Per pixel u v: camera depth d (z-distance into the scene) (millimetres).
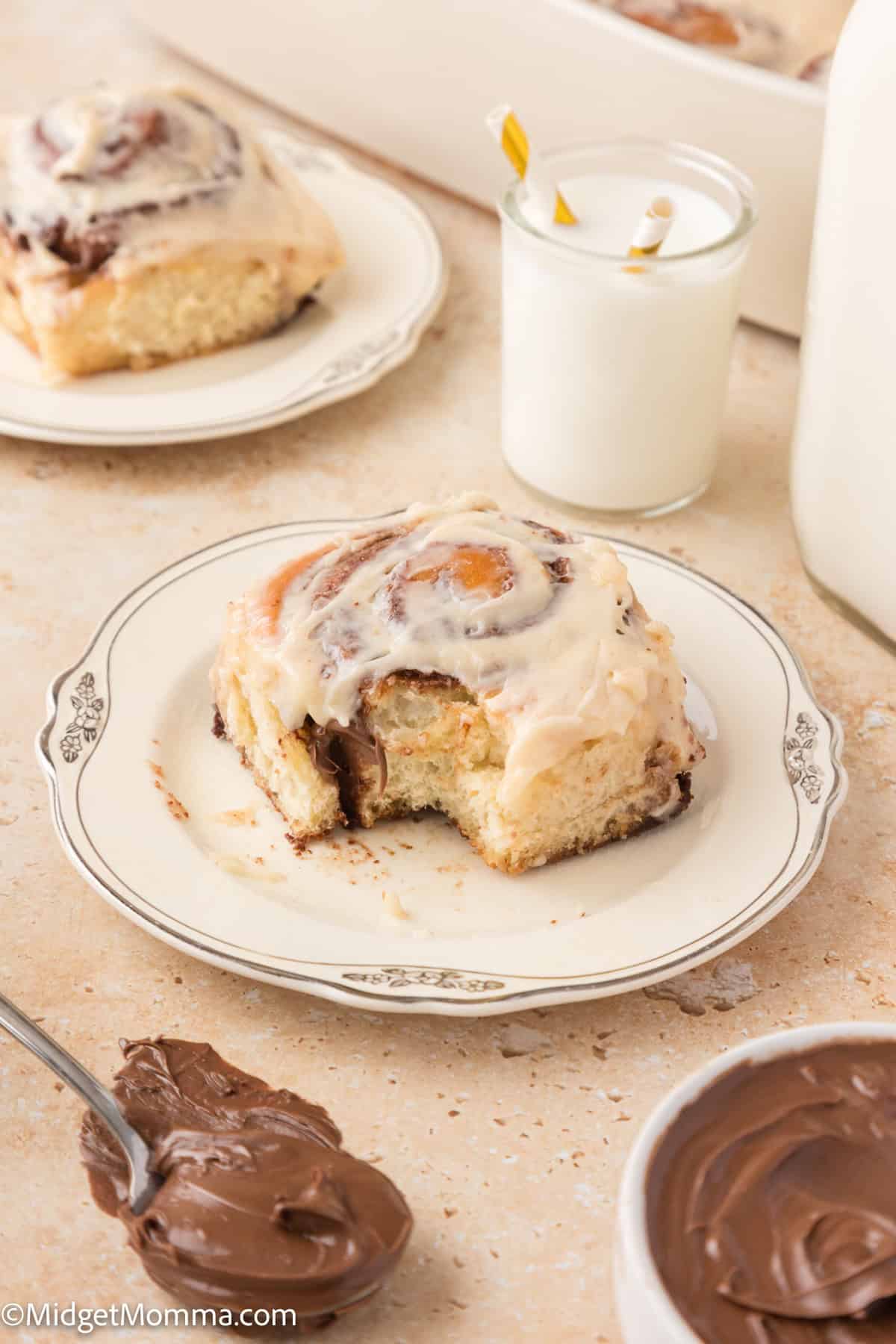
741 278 1002
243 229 1062
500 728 905
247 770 935
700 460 1025
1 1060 866
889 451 938
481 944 882
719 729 937
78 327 1052
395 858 913
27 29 1263
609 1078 867
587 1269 832
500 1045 874
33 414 1039
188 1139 828
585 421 1008
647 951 876
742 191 1000
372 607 919
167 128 1073
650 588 976
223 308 1071
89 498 1034
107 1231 836
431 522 944
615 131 1080
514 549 926
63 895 906
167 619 960
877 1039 824
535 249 985
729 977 890
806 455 974
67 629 983
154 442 1029
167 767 930
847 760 949
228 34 1199
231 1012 879
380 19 1129
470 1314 824
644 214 1012
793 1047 822
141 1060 848
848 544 970
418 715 916
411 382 1088
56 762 918
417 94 1142
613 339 989
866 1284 791
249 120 1107
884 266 916
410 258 1114
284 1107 839
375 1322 822
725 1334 786
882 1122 813
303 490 1039
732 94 1040
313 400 1046
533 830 904
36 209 1060
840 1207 802
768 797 917
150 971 888
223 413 1042
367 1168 824
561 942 880
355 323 1084
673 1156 808
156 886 889
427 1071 868
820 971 892
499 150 1128
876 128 905
